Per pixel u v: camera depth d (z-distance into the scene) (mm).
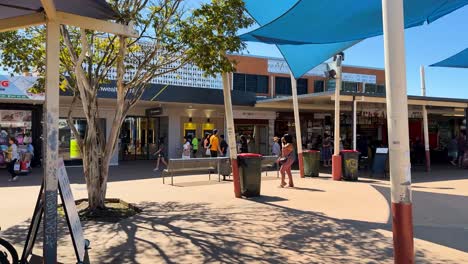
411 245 4547
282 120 28000
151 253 6355
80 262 4543
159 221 8500
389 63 4566
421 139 27297
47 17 4707
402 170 4562
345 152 15602
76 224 4887
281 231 7672
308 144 27156
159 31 9117
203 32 8602
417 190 13164
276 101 21812
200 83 23688
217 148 20594
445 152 26938
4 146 20234
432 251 6543
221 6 8734
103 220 8664
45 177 4727
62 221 8289
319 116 28562
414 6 8133
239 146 24250
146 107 25203
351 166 15539
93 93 9453
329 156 23156
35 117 20766
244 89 33875
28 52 9977
